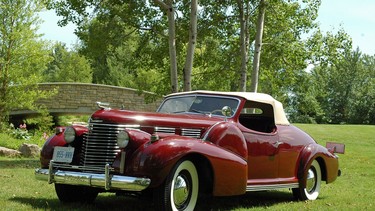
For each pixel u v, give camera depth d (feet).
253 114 27.02
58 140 21.71
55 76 186.09
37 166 44.75
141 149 18.85
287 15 63.10
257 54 57.26
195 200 20.18
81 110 110.93
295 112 235.20
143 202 24.26
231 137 21.80
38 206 21.17
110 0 53.78
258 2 58.75
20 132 75.10
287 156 25.96
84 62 176.45
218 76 64.69
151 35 57.47
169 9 49.85
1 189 26.32
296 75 67.31
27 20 83.92
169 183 18.76
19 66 85.30
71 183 19.99
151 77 128.26
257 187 23.70
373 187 37.45
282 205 24.94
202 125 21.67
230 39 64.13
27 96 86.17
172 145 18.95
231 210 22.68
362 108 248.11
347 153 71.56
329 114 264.31
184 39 57.67
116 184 18.71
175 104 24.98
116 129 19.92
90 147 20.06
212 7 59.67
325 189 34.47
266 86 96.12
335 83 271.69
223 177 20.48
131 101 112.78
